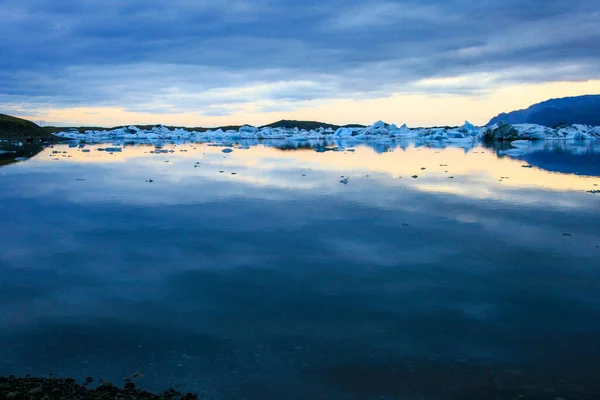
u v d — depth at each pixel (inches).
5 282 514.6
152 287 494.0
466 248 631.8
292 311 430.0
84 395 285.4
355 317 416.5
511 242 661.3
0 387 285.3
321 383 313.7
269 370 329.7
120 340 376.5
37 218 842.2
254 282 505.0
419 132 4662.9
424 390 305.6
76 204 979.3
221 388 307.6
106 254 616.4
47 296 472.4
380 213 861.8
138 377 321.1
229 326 400.5
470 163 1889.8
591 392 302.7
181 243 665.6
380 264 563.8
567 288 485.7
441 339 375.6
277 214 856.3
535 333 385.7
